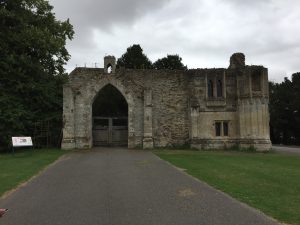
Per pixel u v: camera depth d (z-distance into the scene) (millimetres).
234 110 32719
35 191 12766
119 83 31938
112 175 16219
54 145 32125
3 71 28375
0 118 27250
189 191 12664
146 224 8797
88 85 31516
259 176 16062
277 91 62750
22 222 9047
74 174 16516
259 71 31938
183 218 9320
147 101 31578
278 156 26562
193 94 32750
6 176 15664
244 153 29156
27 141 24984
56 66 32875
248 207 10445
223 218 9328
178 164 20156
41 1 31469
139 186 13586
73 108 30719
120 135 33906
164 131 32375
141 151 28734
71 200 11328
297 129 60281
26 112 28562
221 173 16844
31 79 29453
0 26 28812
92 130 32875
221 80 32969
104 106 45125
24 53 29641
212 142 32250
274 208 10305
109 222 8969
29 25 30734
